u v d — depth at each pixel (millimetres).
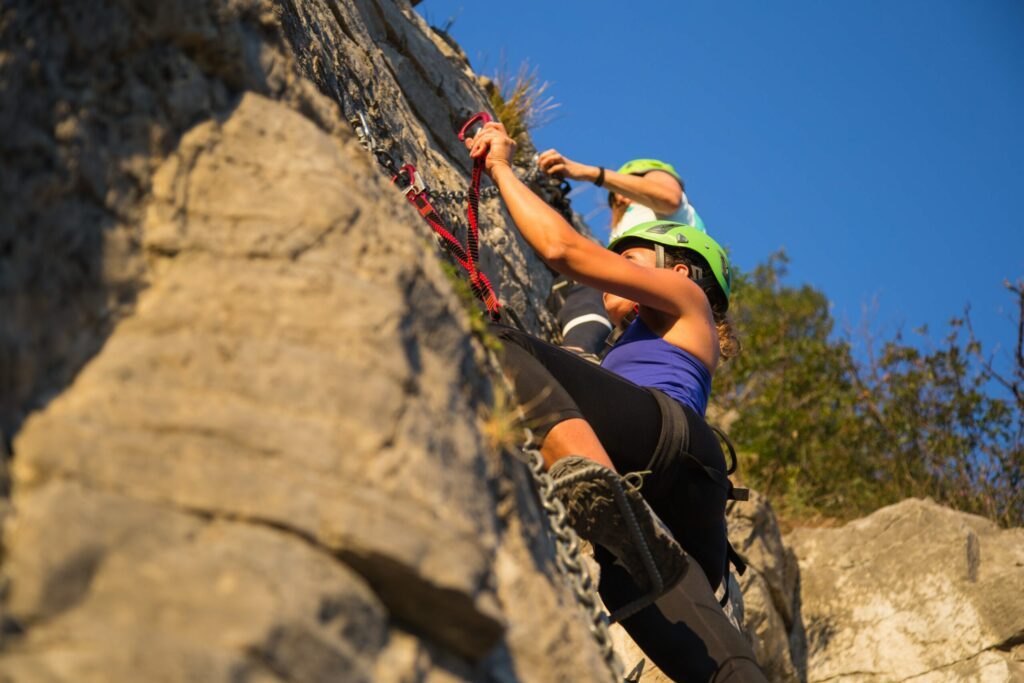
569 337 4336
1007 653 5023
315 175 1658
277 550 1228
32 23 1448
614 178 4809
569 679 1559
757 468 7430
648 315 2824
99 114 1532
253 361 1411
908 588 5406
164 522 1216
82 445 1265
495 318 2723
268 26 1844
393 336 1502
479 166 2930
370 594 1286
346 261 1570
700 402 2666
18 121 1399
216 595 1160
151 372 1380
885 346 8156
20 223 1369
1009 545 5582
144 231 1531
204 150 1633
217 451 1306
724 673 2266
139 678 1065
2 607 1098
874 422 7840
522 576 1598
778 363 8227
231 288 1490
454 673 1374
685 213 4914
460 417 1615
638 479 2252
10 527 1186
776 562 5367
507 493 1697
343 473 1339
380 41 4773
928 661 5121
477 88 5637
